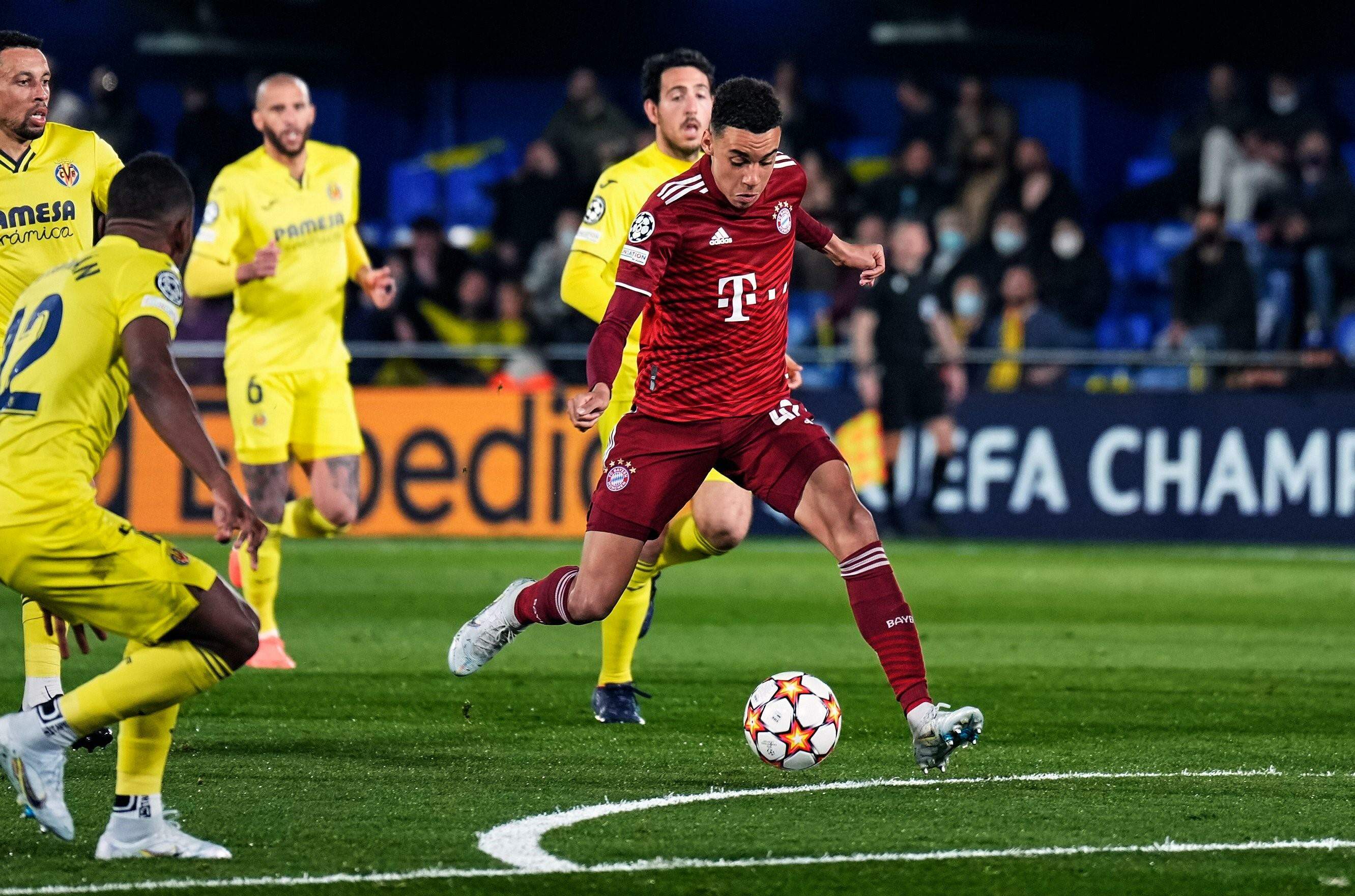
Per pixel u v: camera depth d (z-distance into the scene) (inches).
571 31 2844.5
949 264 2309.3
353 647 1182.9
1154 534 2000.5
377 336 2166.6
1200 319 2193.7
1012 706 948.0
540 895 540.1
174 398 563.5
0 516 569.6
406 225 2743.6
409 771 745.0
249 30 2778.1
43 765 576.4
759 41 2834.6
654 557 882.8
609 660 892.6
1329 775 748.0
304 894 539.2
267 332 1145.4
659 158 923.4
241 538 566.3
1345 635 1291.8
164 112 2802.7
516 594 764.0
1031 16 2741.1
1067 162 2773.1
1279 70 2645.2
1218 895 548.1
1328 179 2422.5
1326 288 2345.0
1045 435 2020.2
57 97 2532.0
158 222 597.6
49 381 574.2
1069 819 652.1
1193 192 2529.5
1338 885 559.8
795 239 788.0
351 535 2025.1
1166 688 1018.7
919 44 2733.8
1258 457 1989.4
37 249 828.0
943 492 2038.6
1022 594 1550.2
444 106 2869.1
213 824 636.1
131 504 1978.3
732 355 738.2
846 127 2677.2
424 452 2014.0
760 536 2126.0
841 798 690.2
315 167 1175.0
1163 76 2797.7
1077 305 2277.3
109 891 541.3
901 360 2010.3
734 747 809.5
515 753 792.3
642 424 749.9
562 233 2260.1
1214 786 721.6
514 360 2048.5
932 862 582.9
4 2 2755.9
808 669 1089.4
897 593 717.9
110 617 573.0
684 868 573.0
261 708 920.9
